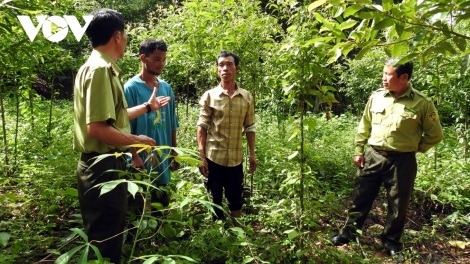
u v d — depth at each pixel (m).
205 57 4.42
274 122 7.45
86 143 2.09
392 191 3.37
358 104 9.52
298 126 2.90
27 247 2.60
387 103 3.42
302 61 2.69
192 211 3.34
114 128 2.00
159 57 2.98
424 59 1.52
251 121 3.61
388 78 3.27
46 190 3.06
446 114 6.66
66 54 5.93
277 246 2.81
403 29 1.36
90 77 1.96
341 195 4.63
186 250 2.73
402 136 3.29
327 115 2.92
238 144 3.42
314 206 2.96
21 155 4.69
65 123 7.07
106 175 2.09
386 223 3.47
